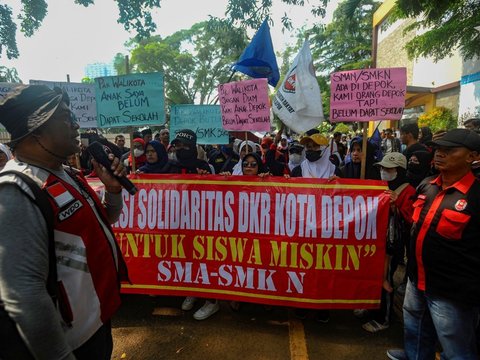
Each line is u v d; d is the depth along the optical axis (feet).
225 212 10.59
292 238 10.18
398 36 54.80
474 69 31.60
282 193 10.28
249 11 27.27
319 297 10.05
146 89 11.50
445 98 40.83
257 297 10.42
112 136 50.47
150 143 13.88
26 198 3.84
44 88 4.46
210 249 10.70
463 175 6.63
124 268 5.84
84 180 5.47
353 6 32.86
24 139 4.33
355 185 9.96
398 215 9.89
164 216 10.93
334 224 10.00
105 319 5.01
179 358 8.95
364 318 10.72
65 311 4.43
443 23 26.55
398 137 35.63
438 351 9.26
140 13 25.66
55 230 4.27
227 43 32.07
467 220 6.36
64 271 4.39
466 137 6.42
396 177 10.98
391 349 9.17
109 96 11.78
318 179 10.12
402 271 14.53
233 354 9.09
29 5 26.63
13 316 3.55
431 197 7.11
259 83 11.74
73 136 4.70
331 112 10.62
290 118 11.78
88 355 4.90
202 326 10.39
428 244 6.89
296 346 9.35
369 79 10.17
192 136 13.48
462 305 6.59
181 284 10.89
